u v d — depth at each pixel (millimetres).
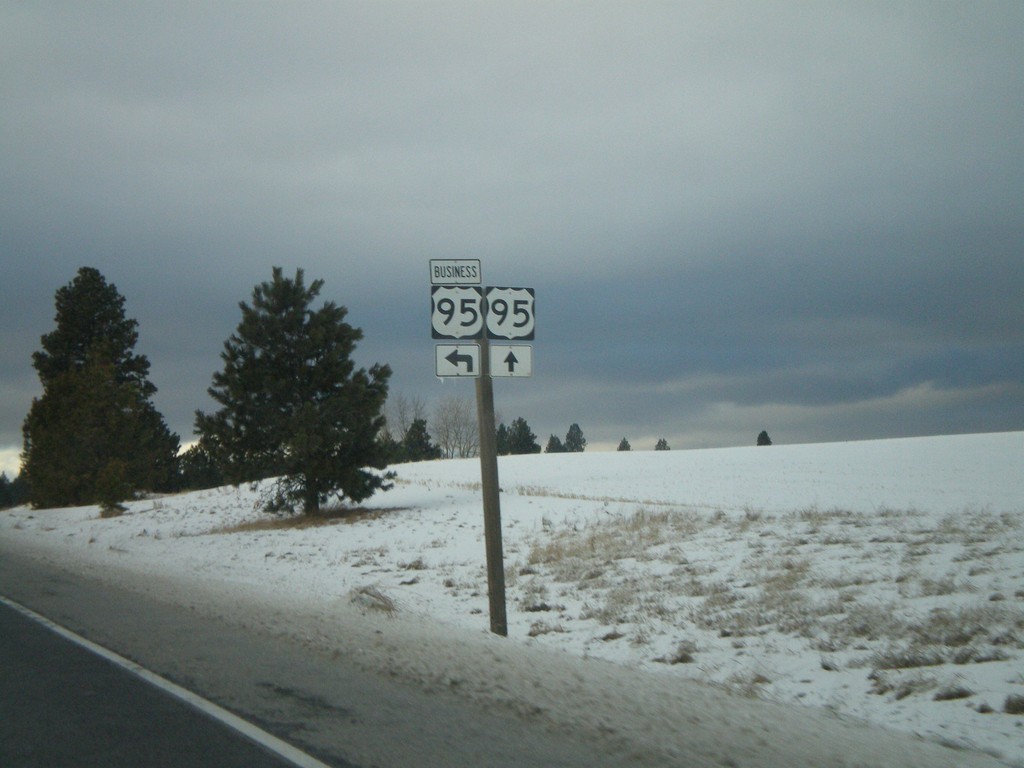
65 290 73938
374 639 12375
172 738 7523
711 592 14930
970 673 9203
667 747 7340
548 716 8312
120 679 9836
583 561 19812
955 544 17156
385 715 8320
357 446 36000
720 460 61969
